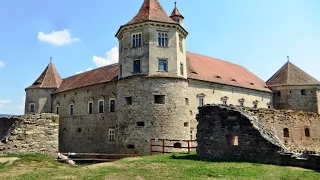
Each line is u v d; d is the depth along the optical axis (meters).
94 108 46.19
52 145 23.02
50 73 59.84
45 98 57.12
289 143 27.42
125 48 37.78
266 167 17.22
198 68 45.47
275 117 26.48
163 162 19.83
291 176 14.98
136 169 17.28
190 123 39.97
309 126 30.19
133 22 37.34
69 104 51.84
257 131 19.56
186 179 14.64
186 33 40.09
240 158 20.11
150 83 35.44
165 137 34.53
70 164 21.09
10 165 18.28
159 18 37.69
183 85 37.12
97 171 16.78
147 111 34.94
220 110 21.56
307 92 53.47
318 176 14.95
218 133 21.45
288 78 55.31
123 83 37.06
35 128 22.56
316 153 18.38
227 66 54.62
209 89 43.66
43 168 17.94
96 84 45.88
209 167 17.31
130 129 35.34
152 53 36.12
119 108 37.09
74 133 49.41
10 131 22.27
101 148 43.62
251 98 50.56
